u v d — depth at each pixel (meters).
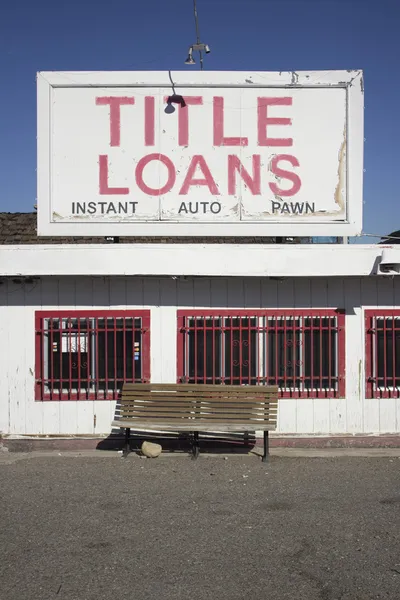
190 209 9.59
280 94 9.61
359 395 9.45
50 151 9.56
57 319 9.48
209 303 9.49
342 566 5.19
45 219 9.55
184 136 9.59
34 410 9.45
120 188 9.58
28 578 5.00
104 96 9.59
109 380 9.44
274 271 9.09
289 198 9.59
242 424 8.60
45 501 6.95
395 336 9.53
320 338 9.42
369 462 8.61
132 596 4.70
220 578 4.99
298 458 8.83
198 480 7.76
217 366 9.48
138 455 9.04
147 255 9.06
